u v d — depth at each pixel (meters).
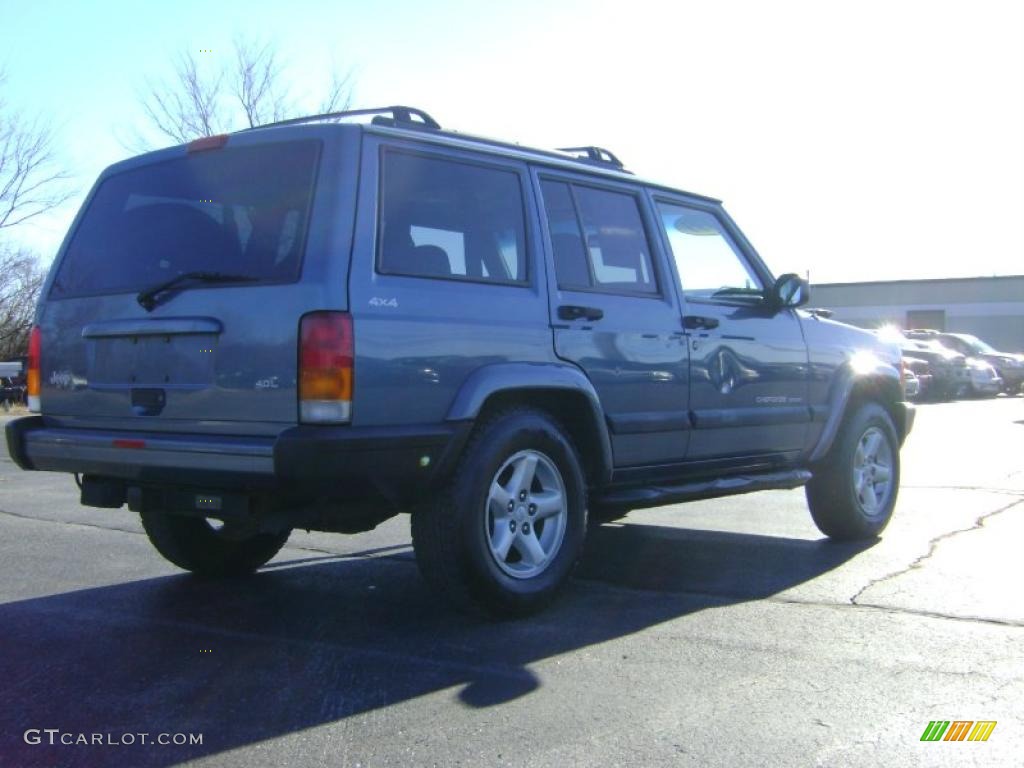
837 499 6.66
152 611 5.13
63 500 8.95
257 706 3.79
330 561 6.35
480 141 4.99
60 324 5.05
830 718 3.66
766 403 6.17
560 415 5.19
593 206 5.47
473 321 4.59
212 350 4.35
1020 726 3.60
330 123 4.47
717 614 5.00
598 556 6.39
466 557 4.54
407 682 4.03
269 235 4.38
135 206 4.97
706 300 5.93
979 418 19.33
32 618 4.99
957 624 4.81
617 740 3.46
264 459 4.07
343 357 4.09
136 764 3.30
